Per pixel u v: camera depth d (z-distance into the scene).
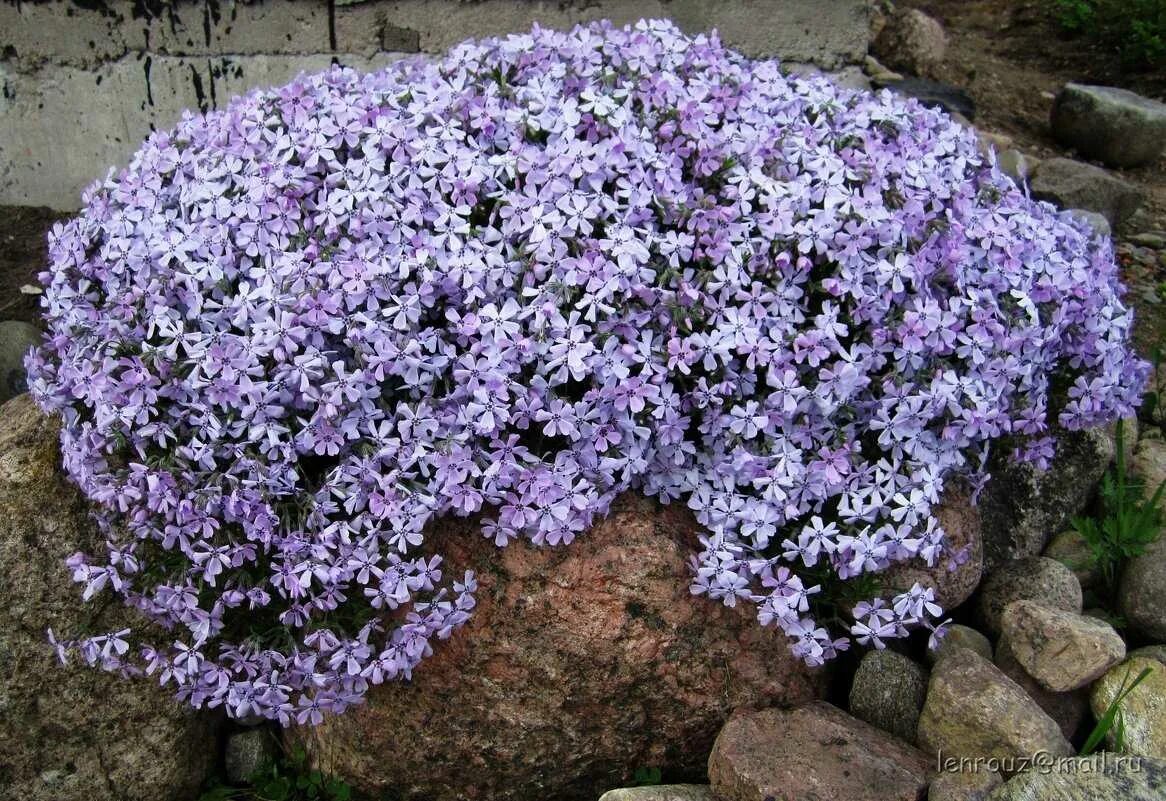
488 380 0.56
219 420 0.59
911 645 0.68
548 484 0.57
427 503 0.56
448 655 0.61
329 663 0.58
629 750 0.63
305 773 0.68
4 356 0.84
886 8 1.50
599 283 0.58
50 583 0.63
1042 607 0.64
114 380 0.58
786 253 0.60
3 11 1.01
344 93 0.69
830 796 0.56
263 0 0.99
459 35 1.00
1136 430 0.83
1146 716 0.61
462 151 0.61
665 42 0.71
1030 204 0.73
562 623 0.60
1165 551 0.70
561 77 0.67
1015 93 1.46
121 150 1.04
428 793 0.64
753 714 0.61
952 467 0.65
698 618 0.61
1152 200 1.21
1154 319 0.96
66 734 0.65
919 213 0.64
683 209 0.62
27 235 1.02
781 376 0.59
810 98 0.71
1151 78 1.50
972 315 0.62
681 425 0.59
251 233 0.62
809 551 0.59
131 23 1.00
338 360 0.58
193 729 0.67
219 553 0.58
